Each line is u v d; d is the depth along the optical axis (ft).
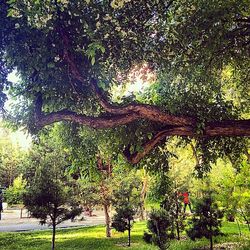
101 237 50.11
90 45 14.65
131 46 17.40
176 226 42.27
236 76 26.99
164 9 17.79
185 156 47.32
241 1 17.07
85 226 69.87
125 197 48.37
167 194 38.14
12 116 19.89
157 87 25.04
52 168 36.27
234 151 26.03
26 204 36.40
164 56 18.93
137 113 19.79
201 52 19.52
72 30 16.63
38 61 16.74
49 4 14.58
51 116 19.72
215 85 24.41
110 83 19.11
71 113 19.84
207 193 40.45
